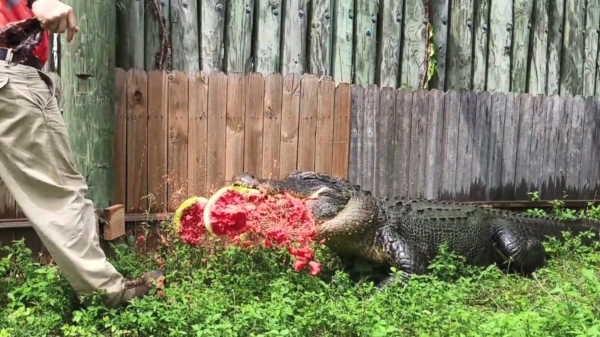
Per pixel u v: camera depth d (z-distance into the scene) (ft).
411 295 12.84
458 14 20.72
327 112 17.97
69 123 15.01
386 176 18.84
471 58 21.01
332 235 14.57
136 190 16.34
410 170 19.12
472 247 16.29
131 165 16.21
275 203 13.97
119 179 16.11
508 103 20.20
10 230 15.15
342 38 19.36
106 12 15.10
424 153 19.25
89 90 14.99
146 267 14.23
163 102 16.40
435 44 20.62
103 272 11.11
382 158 18.74
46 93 10.99
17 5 11.07
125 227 16.21
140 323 10.46
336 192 14.70
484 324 10.59
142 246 15.97
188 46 17.84
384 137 18.70
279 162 17.63
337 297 12.98
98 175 15.30
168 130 16.52
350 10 19.35
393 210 15.53
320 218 14.43
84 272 10.89
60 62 15.39
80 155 15.07
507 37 21.22
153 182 16.49
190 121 16.72
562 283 14.42
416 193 19.27
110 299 11.25
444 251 15.17
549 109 20.83
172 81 16.44
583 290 13.78
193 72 17.44
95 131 15.15
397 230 15.26
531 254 16.21
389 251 14.76
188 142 16.76
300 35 18.89
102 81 15.16
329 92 17.93
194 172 16.87
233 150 17.16
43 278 12.26
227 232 13.55
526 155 20.66
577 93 22.48
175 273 13.41
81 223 11.03
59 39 15.40
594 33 22.47
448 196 19.69
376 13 19.72
